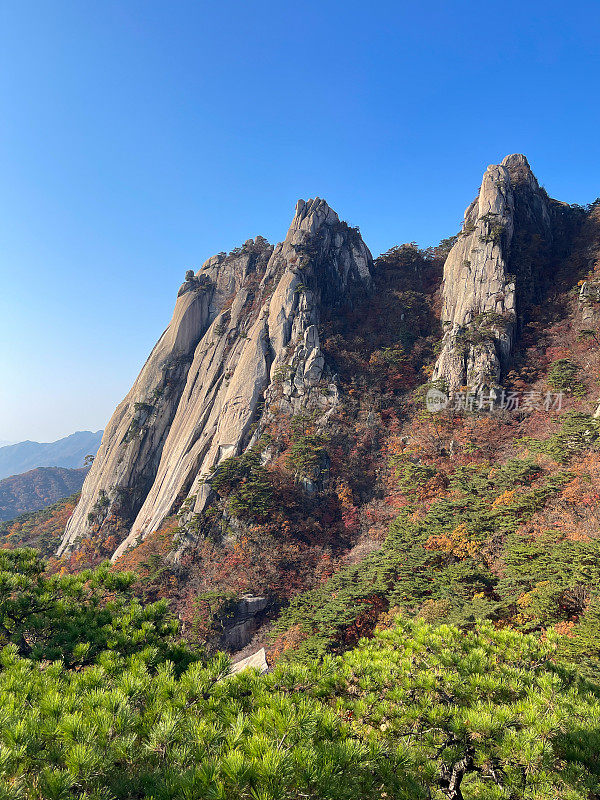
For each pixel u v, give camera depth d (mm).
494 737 8094
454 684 9203
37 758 5375
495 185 107062
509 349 86812
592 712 8469
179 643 11438
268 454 81312
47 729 5629
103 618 11797
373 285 118125
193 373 110062
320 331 100750
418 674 9469
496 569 39938
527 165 117812
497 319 88188
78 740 5559
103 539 94312
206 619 53906
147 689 7344
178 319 121000
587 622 25891
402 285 117938
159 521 85938
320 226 119625
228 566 63438
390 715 8531
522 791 7672
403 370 95562
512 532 42875
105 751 5559
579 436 54375
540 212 112500
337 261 116812
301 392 89750
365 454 80812
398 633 11367
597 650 24078
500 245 97562
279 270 113312
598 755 7762
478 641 10828
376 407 87938
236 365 101688
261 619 56969
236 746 5750
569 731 8180
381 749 6656
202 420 98375
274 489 72188
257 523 68625
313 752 5461
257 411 90938
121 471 102438
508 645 10711
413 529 50031
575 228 115500
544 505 44562
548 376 77938
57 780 4926
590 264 98812
